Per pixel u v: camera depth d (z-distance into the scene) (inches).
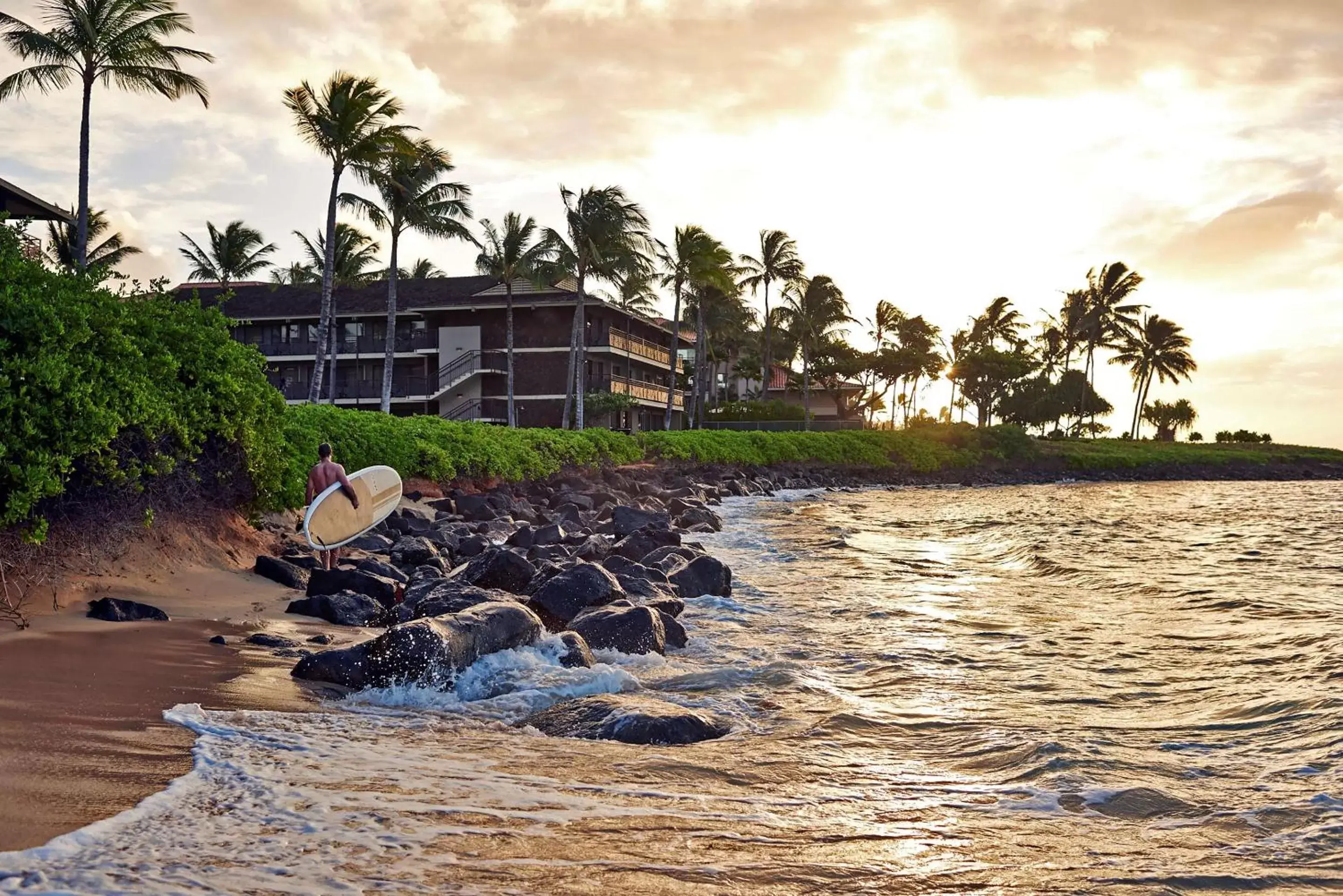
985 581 626.8
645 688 315.3
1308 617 456.4
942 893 150.9
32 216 1023.6
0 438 330.0
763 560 748.6
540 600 404.8
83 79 1396.4
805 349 3233.3
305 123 1573.6
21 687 235.3
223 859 142.5
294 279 3203.7
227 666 295.0
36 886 126.9
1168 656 371.6
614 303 2527.1
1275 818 190.4
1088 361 3796.8
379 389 2519.7
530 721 265.7
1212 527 1159.0
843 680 332.8
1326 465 3526.1
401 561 585.9
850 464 2647.6
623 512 900.6
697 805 192.1
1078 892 152.9
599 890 142.6
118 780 175.3
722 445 2236.7
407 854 151.3
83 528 383.2
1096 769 223.5
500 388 2488.9
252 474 518.0
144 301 482.9
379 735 237.8
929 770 227.0
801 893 148.0
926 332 3821.4
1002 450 3090.6
